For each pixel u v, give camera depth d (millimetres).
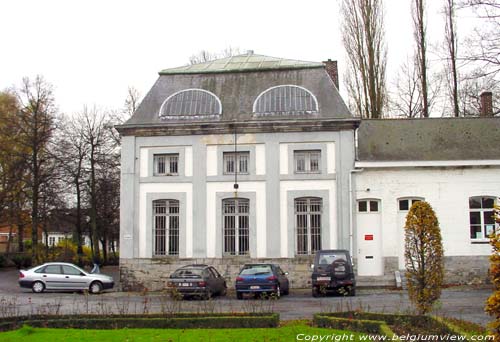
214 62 31641
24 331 12883
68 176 43906
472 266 26078
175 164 28312
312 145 27312
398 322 13578
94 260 45688
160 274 27406
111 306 19625
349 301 20422
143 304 20375
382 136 28500
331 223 26828
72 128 44875
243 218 27578
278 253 26844
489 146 27250
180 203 27750
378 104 37688
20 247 50656
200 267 23375
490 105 31922
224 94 29188
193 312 15547
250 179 27422
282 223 27031
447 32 36094
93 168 45125
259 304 19703
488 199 26562
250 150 27609
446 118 29078
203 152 27859
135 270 27609
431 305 13891
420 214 14062
